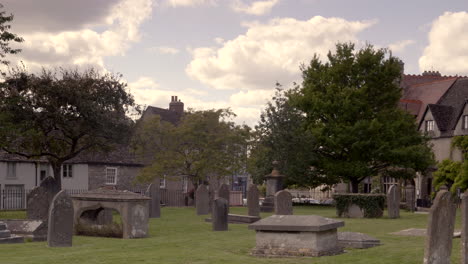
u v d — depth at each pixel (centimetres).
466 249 1322
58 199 1700
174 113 6469
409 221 2866
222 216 2344
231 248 1670
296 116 4581
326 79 4709
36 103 3303
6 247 1672
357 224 2645
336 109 4569
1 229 1819
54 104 3291
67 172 5131
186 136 4478
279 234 1494
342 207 3194
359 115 4584
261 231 1515
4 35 3117
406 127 4609
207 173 4688
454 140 3181
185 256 1476
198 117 4522
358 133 4469
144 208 2059
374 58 4631
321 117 4697
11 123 3088
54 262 1352
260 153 4550
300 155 4497
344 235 1695
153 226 2588
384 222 2791
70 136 3469
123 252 1570
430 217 1219
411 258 1396
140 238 2028
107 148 3638
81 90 3322
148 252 1575
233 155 4572
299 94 4800
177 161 4478
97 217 2188
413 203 3969
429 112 5678
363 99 4550
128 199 2019
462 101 5709
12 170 4766
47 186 2778
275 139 4503
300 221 1472
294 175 4503
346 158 4678
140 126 3916
